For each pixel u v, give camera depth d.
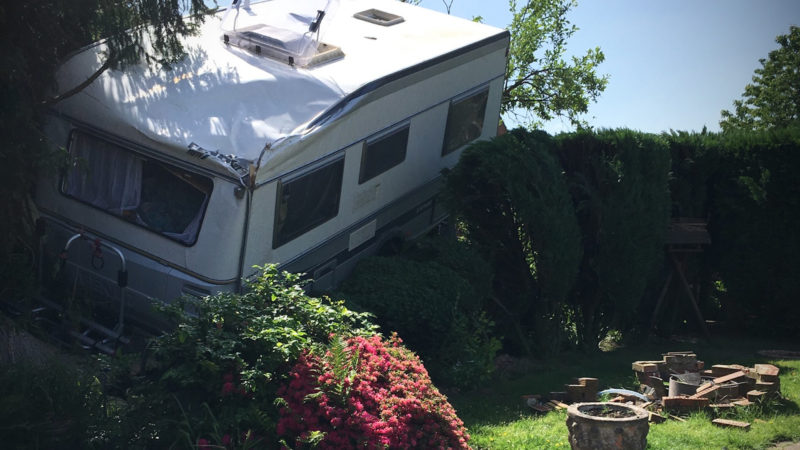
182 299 6.83
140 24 9.00
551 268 10.91
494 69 13.66
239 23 10.55
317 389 6.11
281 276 9.10
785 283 13.23
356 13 13.12
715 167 13.36
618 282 11.62
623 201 11.53
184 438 5.96
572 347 12.00
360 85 10.02
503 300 11.49
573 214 11.26
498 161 10.85
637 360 11.54
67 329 8.61
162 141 8.42
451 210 11.36
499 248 11.47
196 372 6.29
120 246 8.93
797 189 12.92
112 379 6.64
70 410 6.07
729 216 13.44
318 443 5.83
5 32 8.41
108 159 9.10
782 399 9.03
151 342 6.83
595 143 11.95
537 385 9.91
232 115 8.87
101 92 8.99
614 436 6.55
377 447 5.82
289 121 9.05
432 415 6.42
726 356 11.97
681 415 8.65
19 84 8.16
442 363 9.69
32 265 8.81
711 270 13.81
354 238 10.62
